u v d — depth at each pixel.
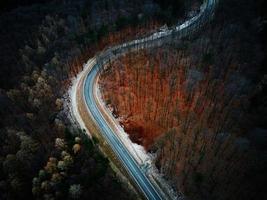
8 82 158.25
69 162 105.75
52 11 199.12
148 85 141.75
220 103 129.25
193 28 178.88
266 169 101.00
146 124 126.44
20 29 188.88
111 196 99.12
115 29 175.75
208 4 196.88
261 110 121.31
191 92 134.62
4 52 175.62
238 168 104.56
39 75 148.12
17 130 123.69
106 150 121.56
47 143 117.69
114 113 135.12
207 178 104.56
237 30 162.88
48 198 100.06
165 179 110.31
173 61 150.25
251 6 180.50
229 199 98.19
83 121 132.62
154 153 118.88
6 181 108.44
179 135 118.00
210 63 147.62
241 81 133.00
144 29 178.62
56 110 135.12
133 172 113.81
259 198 95.12
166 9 191.12
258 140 109.94
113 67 154.25
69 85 149.75
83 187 100.50
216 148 111.94
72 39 172.38
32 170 109.69
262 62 143.38
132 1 194.00
